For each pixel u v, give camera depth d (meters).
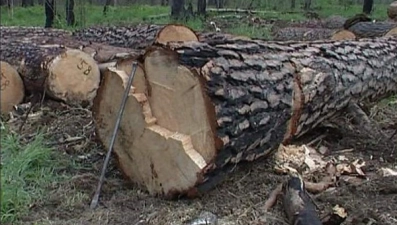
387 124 4.24
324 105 3.52
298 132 3.33
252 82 2.71
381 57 4.54
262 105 2.74
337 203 2.69
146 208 2.61
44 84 4.40
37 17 13.12
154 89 2.72
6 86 4.39
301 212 2.38
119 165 2.97
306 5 18.66
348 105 4.02
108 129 2.98
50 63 4.36
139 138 2.79
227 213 2.56
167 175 2.69
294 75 3.15
